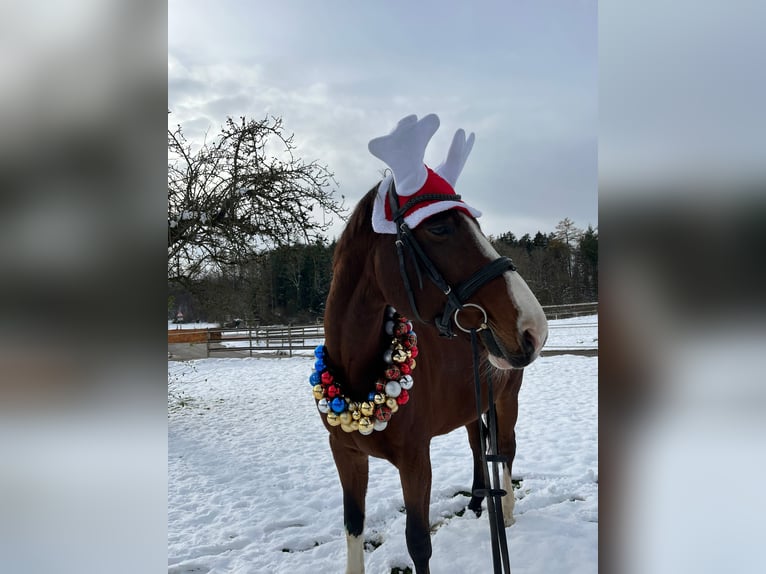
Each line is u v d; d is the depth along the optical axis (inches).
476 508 121.0
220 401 300.8
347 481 81.5
